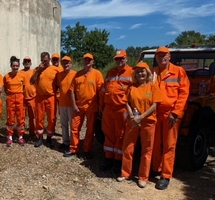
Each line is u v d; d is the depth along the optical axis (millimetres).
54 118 6195
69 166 5285
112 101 5035
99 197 4316
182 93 4566
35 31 13656
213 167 5605
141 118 4496
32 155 5691
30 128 6805
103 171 5176
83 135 7062
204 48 5980
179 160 5227
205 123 5371
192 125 5082
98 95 5555
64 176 4898
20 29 12469
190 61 6035
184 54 6098
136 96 4535
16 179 4688
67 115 5957
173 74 4629
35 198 4199
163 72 4676
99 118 5969
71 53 35750
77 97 5590
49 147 6168
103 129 5305
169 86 4594
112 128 5234
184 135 5020
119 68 5035
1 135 6867
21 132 6258
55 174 4938
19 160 5430
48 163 5348
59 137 6922
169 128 4605
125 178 4875
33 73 6285
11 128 6195
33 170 5031
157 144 4867
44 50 14688
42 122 6180
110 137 5277
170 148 4652
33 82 6191
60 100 5930
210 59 5828
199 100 5188
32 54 13453
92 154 5914
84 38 35781
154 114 4559
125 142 4824
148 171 4730
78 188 4551
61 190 4457
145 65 4512
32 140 6574
